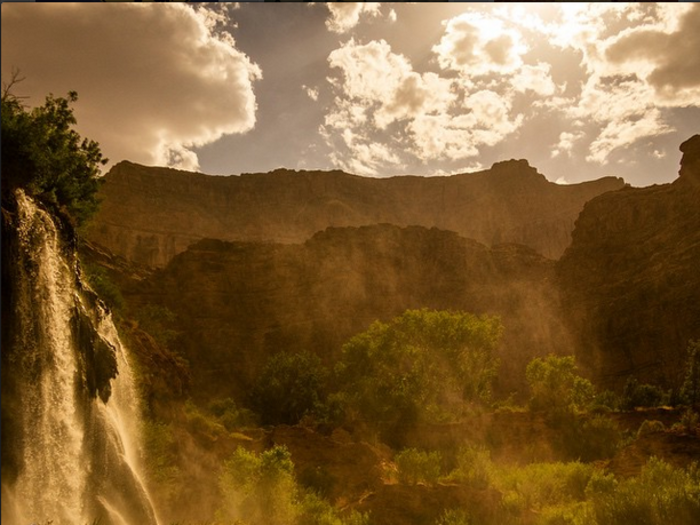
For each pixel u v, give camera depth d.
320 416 62.28
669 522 19.61
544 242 197.25
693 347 69.00
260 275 115.56
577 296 107.56
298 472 31.48
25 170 17.11
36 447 13.81
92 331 17.53
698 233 95.56
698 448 28.31
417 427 41.47
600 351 97.81
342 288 113.81
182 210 185.50
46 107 19.62
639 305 96.25
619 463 28.92
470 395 55.50
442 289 119.12
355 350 59.03
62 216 18.72
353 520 24.31
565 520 22.05
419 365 55.44
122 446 17.58
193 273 112.31
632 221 110.19
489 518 24.58
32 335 14.34
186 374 38.53
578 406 46.22
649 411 41.81
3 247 13.69
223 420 47.75
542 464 31.45
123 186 180.12
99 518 14.58
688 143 107.06
